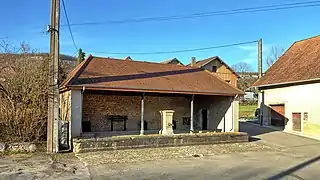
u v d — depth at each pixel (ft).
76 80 46.57
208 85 59.82
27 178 28.09
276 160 39.68
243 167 34.53
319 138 61.26
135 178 28.71
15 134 42.83
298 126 67.51
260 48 90.84
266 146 52.13
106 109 60.75
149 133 57.26
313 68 65.36
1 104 42.96
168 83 55.26
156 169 32.81
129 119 62.80
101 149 43.29
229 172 31.81
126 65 61.16
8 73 47.16
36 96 45.19
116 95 61.82
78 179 28.02
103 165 34.42
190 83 58.44
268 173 31.65
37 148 42.55
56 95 41.27
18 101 45.03
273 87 75.87
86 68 53.42
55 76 41.11
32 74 46.73
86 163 35.19
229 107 61.26
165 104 66.59
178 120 67.67
